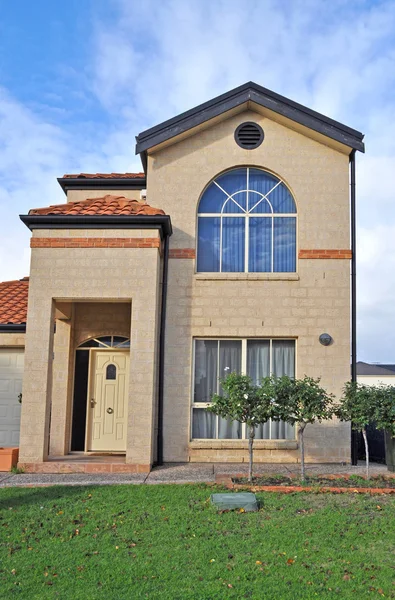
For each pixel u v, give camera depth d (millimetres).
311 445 12688
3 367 14055
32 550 6621
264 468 11836
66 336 13531
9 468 11578
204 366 13141
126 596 5383
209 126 13688
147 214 12188
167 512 8078
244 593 5461
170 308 13055
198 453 12648
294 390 10195
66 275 12133
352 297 13031
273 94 13250
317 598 5352
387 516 7871
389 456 11664
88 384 13672
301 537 6973
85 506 8422
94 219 12125
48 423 12031
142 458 11500
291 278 13062
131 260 12156
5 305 15000
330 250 13188
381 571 6000
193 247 13266
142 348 11852
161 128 13289
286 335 12969
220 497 8375
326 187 13438
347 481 10117
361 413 10375
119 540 6938
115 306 13805
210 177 13531
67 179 15289
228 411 10273
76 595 5414
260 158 13562
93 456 12984
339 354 12859
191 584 5656
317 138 13508
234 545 6719
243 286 13117
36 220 12203
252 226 13562
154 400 12383
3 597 5383
